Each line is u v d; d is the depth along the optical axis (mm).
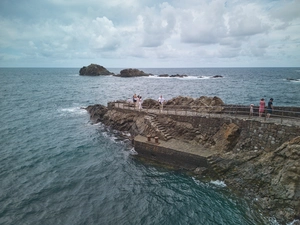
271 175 14930
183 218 13461
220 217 13383
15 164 20625
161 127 24047
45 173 19047
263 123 18078
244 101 47969
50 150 24203
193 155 18906
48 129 31781
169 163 20469
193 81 106562
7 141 26719
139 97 29047
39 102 53031
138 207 14586
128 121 29250
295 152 14070
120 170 19703
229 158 17719
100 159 22047
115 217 13641
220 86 80875
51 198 15477
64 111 43438
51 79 126750
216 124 21250
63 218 13484
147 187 16906
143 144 22062
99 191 16453
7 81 111250
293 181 13289
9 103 50844
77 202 15086
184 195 15711
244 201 14578
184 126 23141
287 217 12461
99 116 35719
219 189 16125
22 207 14398
